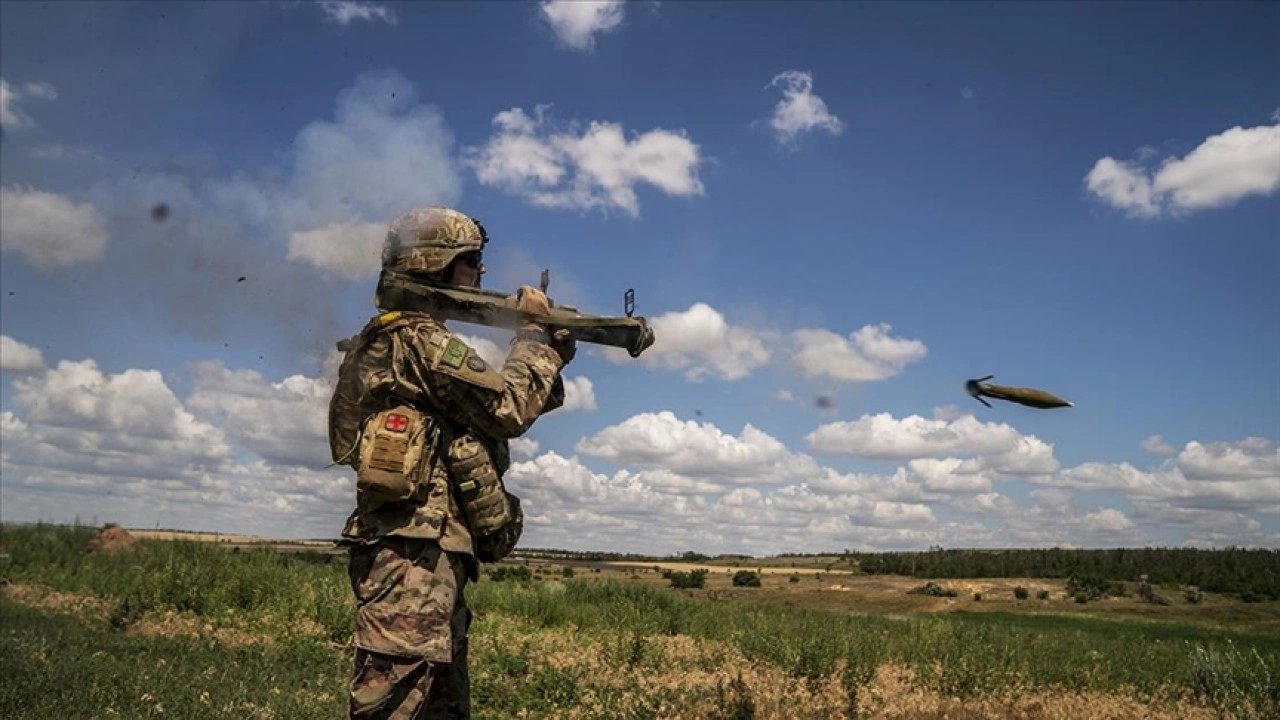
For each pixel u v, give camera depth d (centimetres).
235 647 898
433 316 333
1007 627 1850
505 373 326
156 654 803
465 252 336
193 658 792
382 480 305
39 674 624
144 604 1102
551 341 344
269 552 1513
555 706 752
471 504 320
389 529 309
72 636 858
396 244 334
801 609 1964
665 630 1361
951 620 1955
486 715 715
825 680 916
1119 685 1034
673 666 982
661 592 1600
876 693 879
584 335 348
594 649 1045
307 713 602
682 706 748
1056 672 1050
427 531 309
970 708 855
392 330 323
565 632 1226
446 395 314
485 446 327
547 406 343
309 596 1177
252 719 584
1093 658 1138
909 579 6494
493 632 1141
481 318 336
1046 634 1461
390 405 323
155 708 576
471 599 1433
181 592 1162
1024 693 954
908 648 1158
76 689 600
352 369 332
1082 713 873
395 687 302
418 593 308
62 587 1277
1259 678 962
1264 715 880
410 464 307
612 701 760
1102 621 2786
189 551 1483
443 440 319
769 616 1505
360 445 316
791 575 7106
